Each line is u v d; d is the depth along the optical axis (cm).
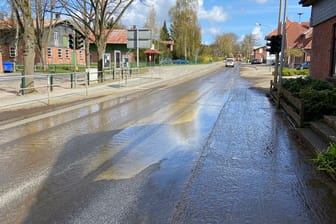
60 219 411
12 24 4744
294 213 427
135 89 2083
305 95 997
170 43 8369
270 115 1154
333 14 1407
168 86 2312
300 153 691
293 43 6512
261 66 6912
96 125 966
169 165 610
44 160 636
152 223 401
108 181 532
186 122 1010
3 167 596
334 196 479
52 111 1219
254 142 777
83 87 2134
